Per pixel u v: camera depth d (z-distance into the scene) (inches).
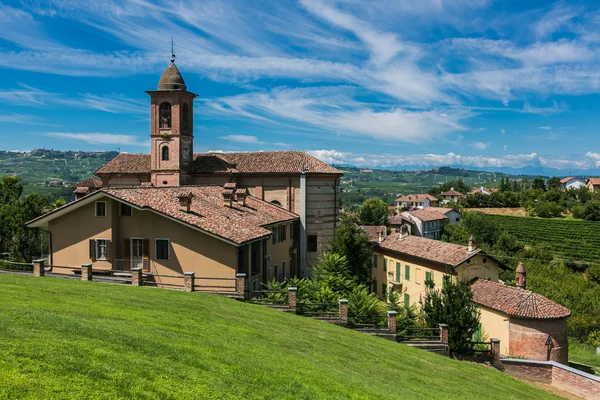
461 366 1021.2
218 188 1811.0
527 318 1425.9
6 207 2087.8
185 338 635.5
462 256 1835.6
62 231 1353.3
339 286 1481.3
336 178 2129.7
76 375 426.6
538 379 1190.3
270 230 1581.0
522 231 4837.6
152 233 1295.5
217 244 1261.1
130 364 482.3
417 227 4653.1
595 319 2089.1
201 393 456.1
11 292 770.8
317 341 850.8
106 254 1318.9
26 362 428.5
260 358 625.3
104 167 2267.5
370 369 759.7
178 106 2062.0
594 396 1075.3
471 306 1248.8
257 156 2217.0
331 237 2123.5
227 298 1076.5
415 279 2075.5
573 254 3796.8
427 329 1181.7
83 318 641.6
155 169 2097.7
